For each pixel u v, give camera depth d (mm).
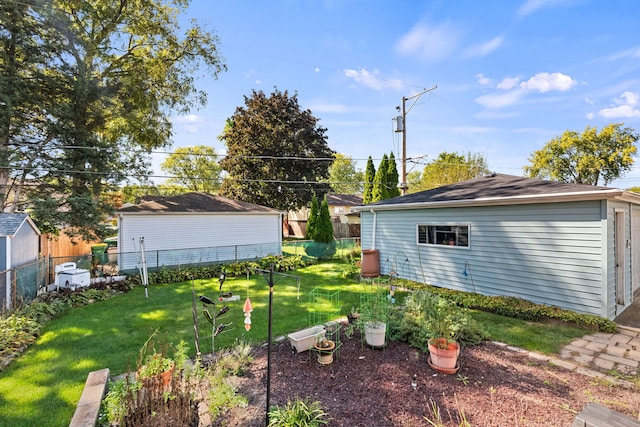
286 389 3234
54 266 9258
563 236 5934
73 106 11156
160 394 2629
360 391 3180
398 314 4898
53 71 10867
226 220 13578
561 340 4633
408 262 8977
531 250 6387
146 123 13859
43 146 11281
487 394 3115
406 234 9031
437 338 3756
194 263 11828
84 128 11406
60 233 12016
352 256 13578
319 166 22172
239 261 12562
